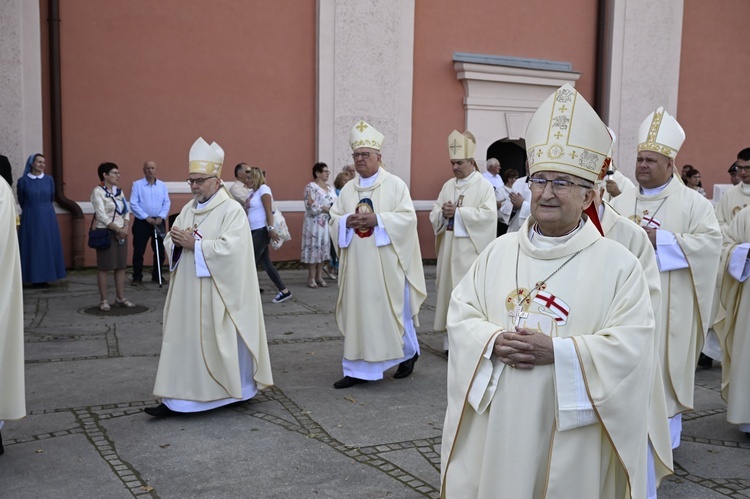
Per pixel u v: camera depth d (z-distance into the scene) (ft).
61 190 35.60
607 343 8.30
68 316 27.22
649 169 15.20
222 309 16.65
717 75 52.19
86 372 20.34
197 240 16.60
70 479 13.44
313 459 14.48
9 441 15.31
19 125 34.40
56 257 32.58
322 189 34.71
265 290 33.99
